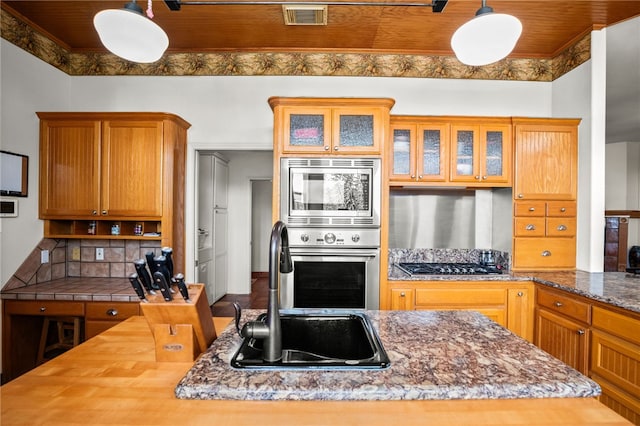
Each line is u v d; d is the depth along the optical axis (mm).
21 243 2496
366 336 1144
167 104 3035
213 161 4379
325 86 3027
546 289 2367
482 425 719
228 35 2783
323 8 2363
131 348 1107
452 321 1317
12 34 2430
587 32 2654
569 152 2730
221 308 4355
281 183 2453
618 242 5879
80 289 2445
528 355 986
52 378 901
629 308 1696
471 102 3061
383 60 3039
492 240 3029
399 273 2645
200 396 795
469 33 1378
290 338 1304
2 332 2361
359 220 2439
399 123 2717
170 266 1024
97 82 3021
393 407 770
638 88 3744
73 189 2629
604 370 1856
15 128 2455
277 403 782
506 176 2727
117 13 1280
